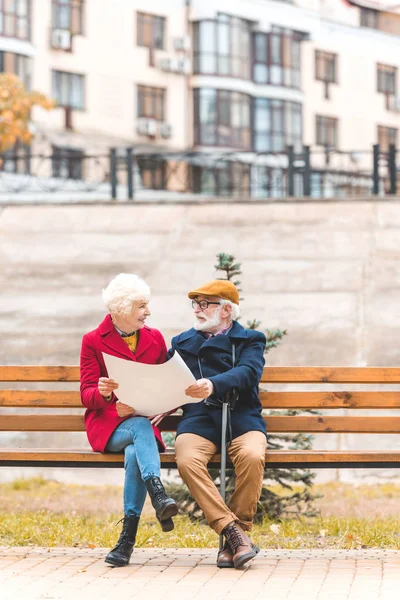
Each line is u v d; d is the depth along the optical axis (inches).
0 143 1036.5
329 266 727.7
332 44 1865.2
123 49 1573.6
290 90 1770.4
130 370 219.3
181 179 1587.1
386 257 736.3
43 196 1427.2
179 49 1642.5
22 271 749.3
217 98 1662.2
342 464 237.0
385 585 200.1
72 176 1273.4
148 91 1606.8
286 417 245.9
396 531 283.7
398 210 818.2
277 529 297.4
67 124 1494.8
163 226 818.8
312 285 700.0
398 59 1973.4
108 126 1551.4
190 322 652.1
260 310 665.6
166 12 1630.2
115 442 230.1
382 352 600.1
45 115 1464.1
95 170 1508.4
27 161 1360.7
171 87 1636.3
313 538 277.7
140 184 1507.1
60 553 237.9
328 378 245.4
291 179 870.4
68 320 666.2
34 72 1466.5
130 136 1576.0
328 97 1861.5
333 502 379.6
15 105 1029.2
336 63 1875.0
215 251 765.3
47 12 1486.2
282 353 602.5
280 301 677.3
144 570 218.1
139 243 789.2
